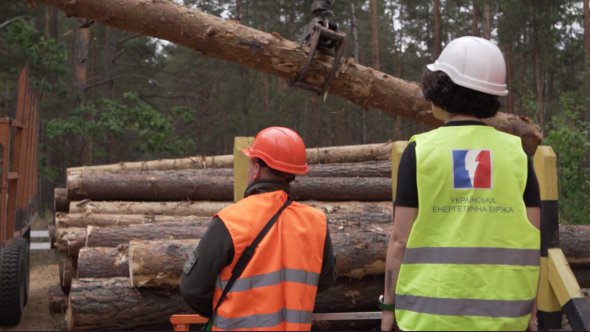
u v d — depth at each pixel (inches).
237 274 96.9
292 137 106.8
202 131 1256.8
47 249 469.4
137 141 1191.6
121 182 304.7
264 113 1181.7
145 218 289.3
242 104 1316.4
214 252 97.3
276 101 1179.3
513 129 200.8
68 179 303.1
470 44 102.0
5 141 257.8
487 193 94.7
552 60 1275.8
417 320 93.7
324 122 1144.2
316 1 179.2
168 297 179.5
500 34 1119.0
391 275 99.1
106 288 178.7
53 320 280.4
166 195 307.3
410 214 97.0
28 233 353.4
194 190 306.3
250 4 1266.0
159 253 174.7
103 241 215.6
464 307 92.3
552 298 164.9
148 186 304.7
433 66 104.8
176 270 174.4
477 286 92.6
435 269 93.7
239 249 96.9
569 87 1366.9
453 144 96.7
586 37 922.7
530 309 94.8
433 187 95.0
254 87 1311.5
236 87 1316.4
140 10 177.5
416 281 94.4
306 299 99.7
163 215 298.7
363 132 1267.2
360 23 1630.2
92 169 354.9
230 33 179.6
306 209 104.7
